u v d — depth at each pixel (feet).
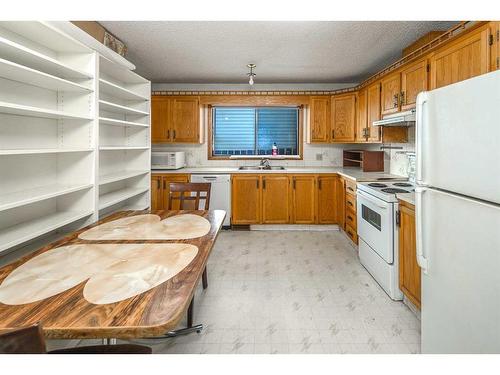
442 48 7.50
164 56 11.84
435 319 5.01
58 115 6.45
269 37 9.97
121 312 3.07
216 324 6.95
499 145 3.55
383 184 10.34
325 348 6.11
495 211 3.65
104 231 6.07
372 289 8.64
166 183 15.03
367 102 13.20
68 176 7.68
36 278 3.86
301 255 11.53
